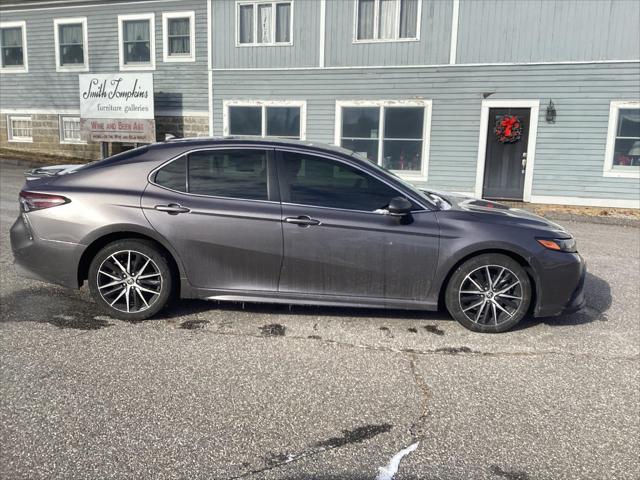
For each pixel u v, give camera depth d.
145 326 4.38
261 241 4.35
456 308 4.41
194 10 15.66
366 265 4.35
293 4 14.36
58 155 18.33
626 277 6.36
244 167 4.46
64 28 17.53
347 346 4.08
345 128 14.55
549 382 3.56
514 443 2.85
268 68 14.92
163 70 16.34
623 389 3.48
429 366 3.77
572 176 12.97
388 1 13.70
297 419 3.04
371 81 14.09
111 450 2.71
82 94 16.30
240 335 4.24
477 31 13.09
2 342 3.98
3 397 3.19
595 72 12.45
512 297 4.38
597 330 4.55
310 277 4.40
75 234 4.40
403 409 3.18
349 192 4.41
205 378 3.50
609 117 12.52
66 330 4.25
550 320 4.78
